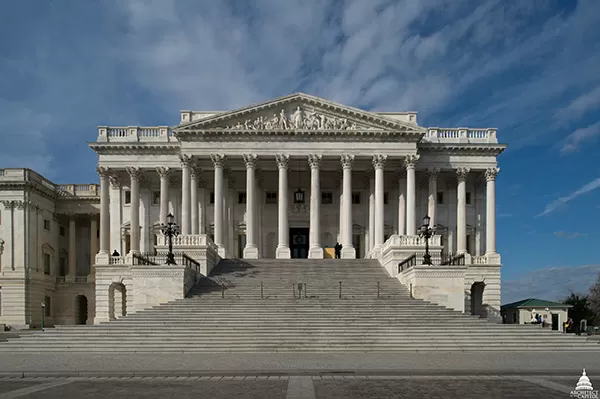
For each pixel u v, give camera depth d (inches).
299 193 2326.5
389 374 823.1
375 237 2284.7
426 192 2588.6
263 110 2321.6
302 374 821.2
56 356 1042.7
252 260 1963.6
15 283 2667.3
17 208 2711.6
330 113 2329.0
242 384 737.6
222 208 2279.8
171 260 1531.7
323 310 1330.0
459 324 1257.4
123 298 2485.2
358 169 2475.4
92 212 3031.5
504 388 711.1
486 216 2554.1
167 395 660.1
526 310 2541.8
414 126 2287.2
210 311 1316.4
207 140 2299.5
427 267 1488.7
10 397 657.0
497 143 2493.8
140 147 2469.2
